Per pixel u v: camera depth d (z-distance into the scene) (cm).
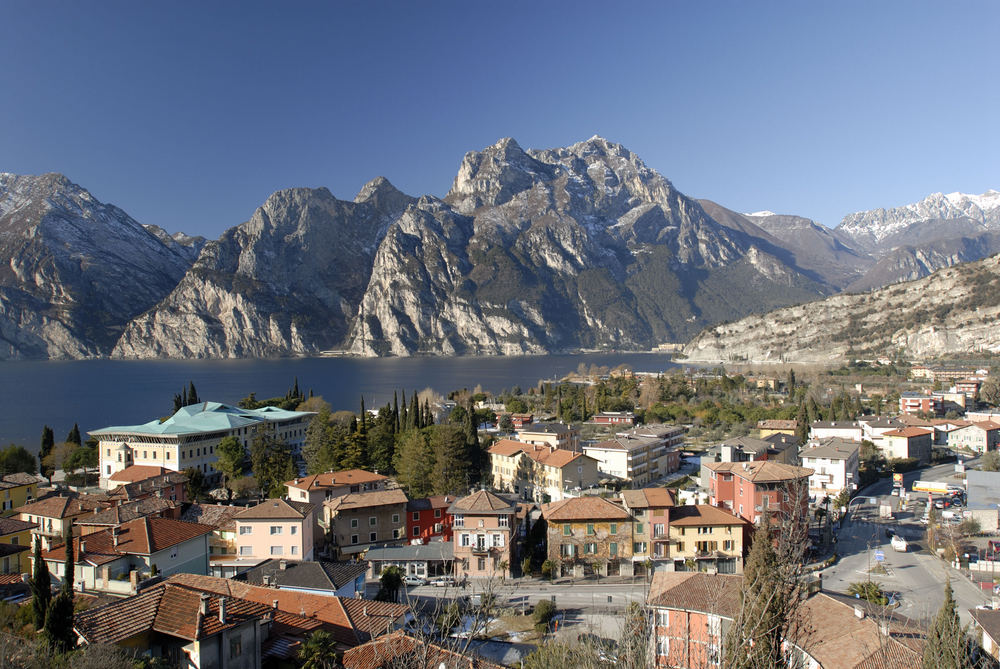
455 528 10044
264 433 16675
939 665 4628
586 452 15725
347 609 6397
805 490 10444
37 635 4772
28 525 8881
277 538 9875
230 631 4866
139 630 4731
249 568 8975
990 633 6197
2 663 4094
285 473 14338
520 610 8238
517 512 12019
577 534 9912
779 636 3450
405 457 14875
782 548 3797
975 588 9194
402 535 11312
